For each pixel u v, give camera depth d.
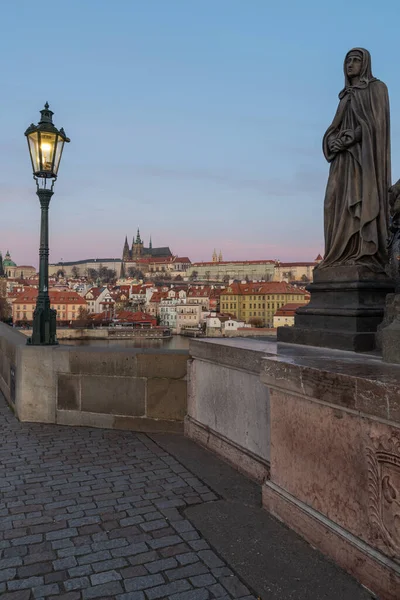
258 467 4.88
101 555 3.57
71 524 4.06
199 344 6.12
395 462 2.88
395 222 4.87
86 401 7.21
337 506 3.41
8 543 3.75
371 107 5.33
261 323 139.88
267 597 3.06
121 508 4.36
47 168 7.87
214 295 172.12
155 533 3.90
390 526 2.93
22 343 8.13
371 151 5.24
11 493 4.70
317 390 3.50
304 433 3.76
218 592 3.12
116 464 5.50
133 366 6.95
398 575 2.85
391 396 2.82
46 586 3.19
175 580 3.26
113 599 3.06
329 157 5.70
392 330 3.81
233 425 5.46
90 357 7.17
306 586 3.15
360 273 5.24
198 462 5.52
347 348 4.92
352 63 5.44
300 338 5.71
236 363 5.22
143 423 6.93
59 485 4.90
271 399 4.20
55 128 7.80
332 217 5.71
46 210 8.01
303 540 3.73
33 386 7.47
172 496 4.61
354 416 3.22
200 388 6.25
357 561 3.18
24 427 7.17
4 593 3.12
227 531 3.90
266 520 4.09
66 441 6.44
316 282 5.84
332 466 3.45
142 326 138.75
